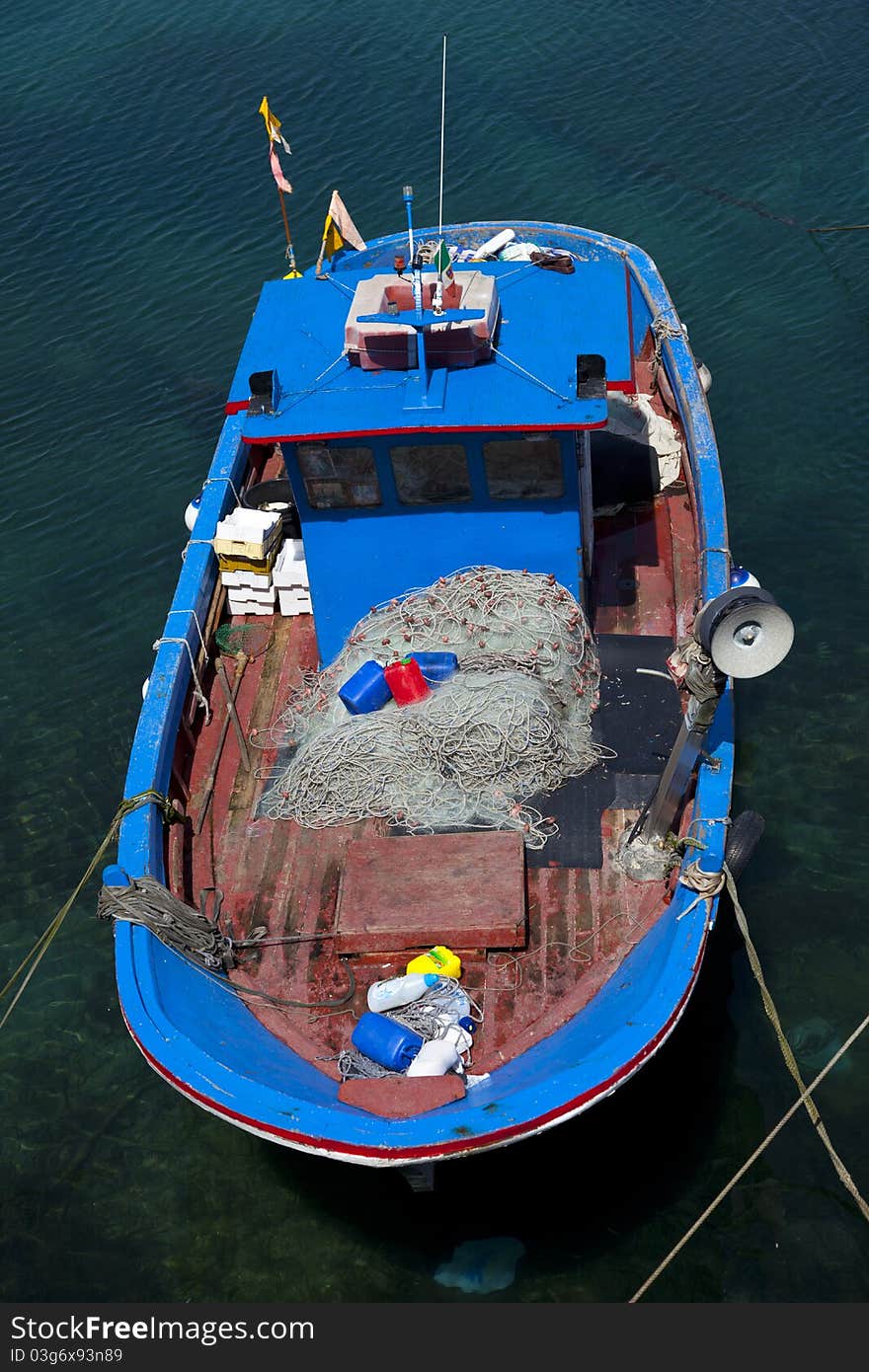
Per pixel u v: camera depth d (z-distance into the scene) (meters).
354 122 22.77
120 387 17.38
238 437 11.70
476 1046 7.51
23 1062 9.77
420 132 22.31
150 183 21.67
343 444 8.66
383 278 9.33
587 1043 7.05
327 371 9.09
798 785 11.20
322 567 9.45
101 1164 9.02
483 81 23.70
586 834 8.55
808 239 18.95
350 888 8.05
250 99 23.83
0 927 10.82
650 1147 8.70
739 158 20.97
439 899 7.93
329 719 9.25
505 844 8.28
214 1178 8.86
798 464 14.86
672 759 7.80
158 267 19.66
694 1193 8.45
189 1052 6.86
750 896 10.34
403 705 8.95
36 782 12.15
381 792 8.73
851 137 21.23
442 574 9.47
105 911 7.58
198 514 11.20
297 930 8.27
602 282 9.80
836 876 10.45
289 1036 7.71
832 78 22.86
